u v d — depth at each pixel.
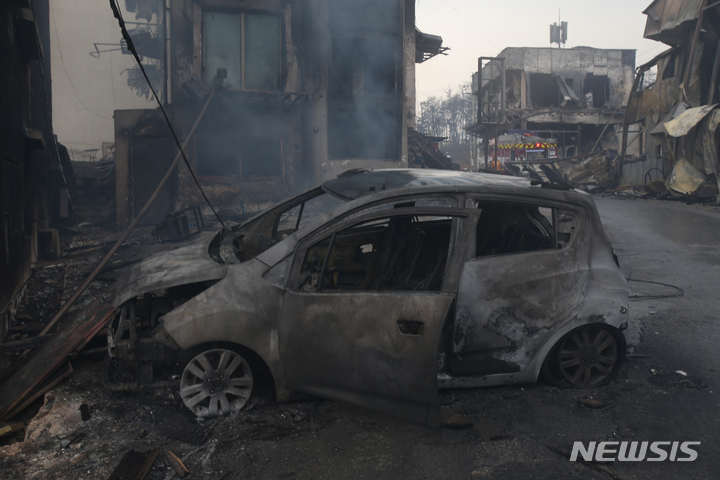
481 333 3.33
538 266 3.44
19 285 6.26
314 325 3.06
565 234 3.61
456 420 3.11
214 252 3.89
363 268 4.32
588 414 3.26
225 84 16.06
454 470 2.65
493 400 3.45
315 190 4.32
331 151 16.67
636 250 8.84
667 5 19.80
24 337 5.13
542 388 3.63
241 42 16.12
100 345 4.28
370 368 2.96
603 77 37.56
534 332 3.44
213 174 16.12
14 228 6.00
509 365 3.42
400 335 2.89
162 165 15.37
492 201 3.39
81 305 6.27
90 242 11.69
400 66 17.64
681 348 4.38
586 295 3.53
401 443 2.91
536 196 3.48
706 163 16.84
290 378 3.15
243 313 3.13
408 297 2.90
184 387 3.20
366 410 3.02
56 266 8.28
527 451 2.83
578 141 35.00
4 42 5.71
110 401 3.37
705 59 19.27
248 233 4.51
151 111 15.22
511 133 34.03
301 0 16.73
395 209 3.09
